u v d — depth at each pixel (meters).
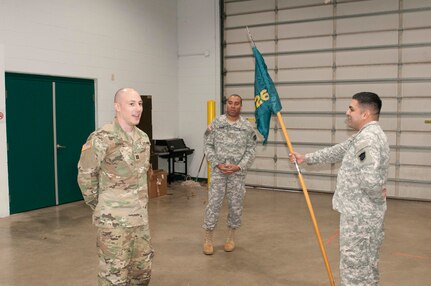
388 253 4.31
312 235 4.94
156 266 3.89
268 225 5.41
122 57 7.70
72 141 6.85
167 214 5.99
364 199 2.54
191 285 3.47
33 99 6.21
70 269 3.81
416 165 7.16
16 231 5.07
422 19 6.96
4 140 5.68
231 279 3.60
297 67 8.02
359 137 2.58
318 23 7.79
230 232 4.32
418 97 7.08
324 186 7.88
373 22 7.32
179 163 9.33
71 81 6.79
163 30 8.72
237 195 4.14
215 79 8.80
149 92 8.41
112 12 7.44
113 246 2.42
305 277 3.65
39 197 6.37
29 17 6.01
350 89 7.59
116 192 2.45
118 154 2.43
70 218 5.75
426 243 4.66
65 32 6.57
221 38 8.72
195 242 4.64
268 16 8.25
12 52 5.82
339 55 7.64
